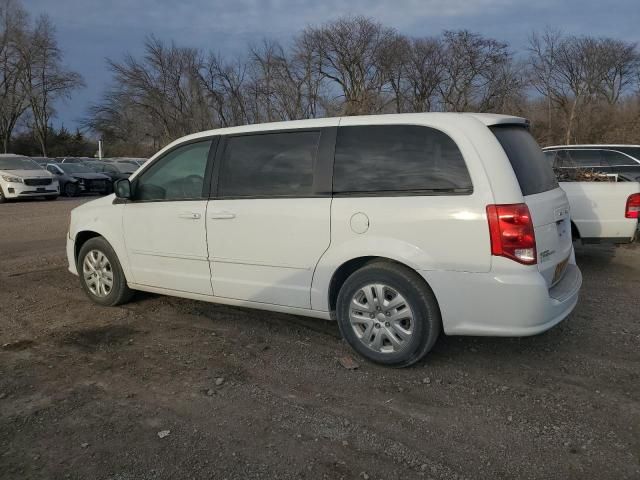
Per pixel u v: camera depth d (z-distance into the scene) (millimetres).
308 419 3254
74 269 5750
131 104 48156
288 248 4129
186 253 4695
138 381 3748
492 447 2959
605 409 3332
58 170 23406
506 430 3115
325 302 4062
